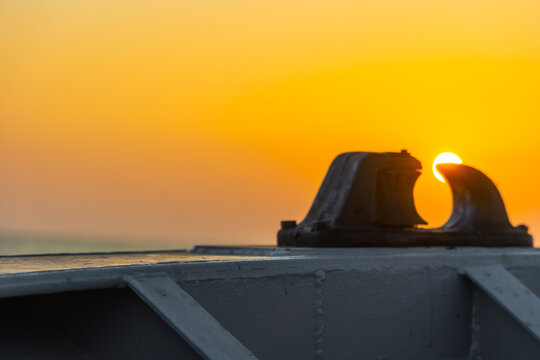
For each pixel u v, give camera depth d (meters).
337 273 3.31
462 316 3.88
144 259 3.38
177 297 2.53
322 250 3.88
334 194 4.59
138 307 2.54
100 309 2.64
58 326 2.71
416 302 3.65
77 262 3.02
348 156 4.73
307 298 3.17
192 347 2.32
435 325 3.73
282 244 4.62
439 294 3.77
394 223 4.53
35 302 2.72
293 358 3.09
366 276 3.43
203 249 4.64
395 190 4.62
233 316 2.88
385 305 3.50
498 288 3.76
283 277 3.07
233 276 2.89
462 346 3.86
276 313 3.04
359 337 3.37
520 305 3.63
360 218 4.44
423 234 4.57
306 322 3.15
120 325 2.58
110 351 2.59
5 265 2.76
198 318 2.46
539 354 3.54
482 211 5.02
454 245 4.71
